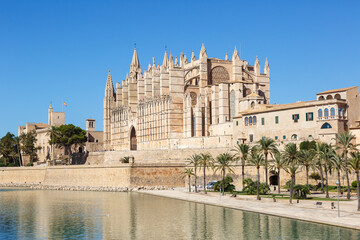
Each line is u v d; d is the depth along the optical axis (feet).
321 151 367.86
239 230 270.46
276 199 369.50
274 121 488.02
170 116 652.48
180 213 338.34
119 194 501.15
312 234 249.75
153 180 541.75
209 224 291.38
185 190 505.66
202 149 544.21
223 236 258.37
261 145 405.59
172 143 648.79
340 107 440.86
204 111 637.71
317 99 474.49
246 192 419.95
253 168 470.80
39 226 302.25
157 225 295.69
